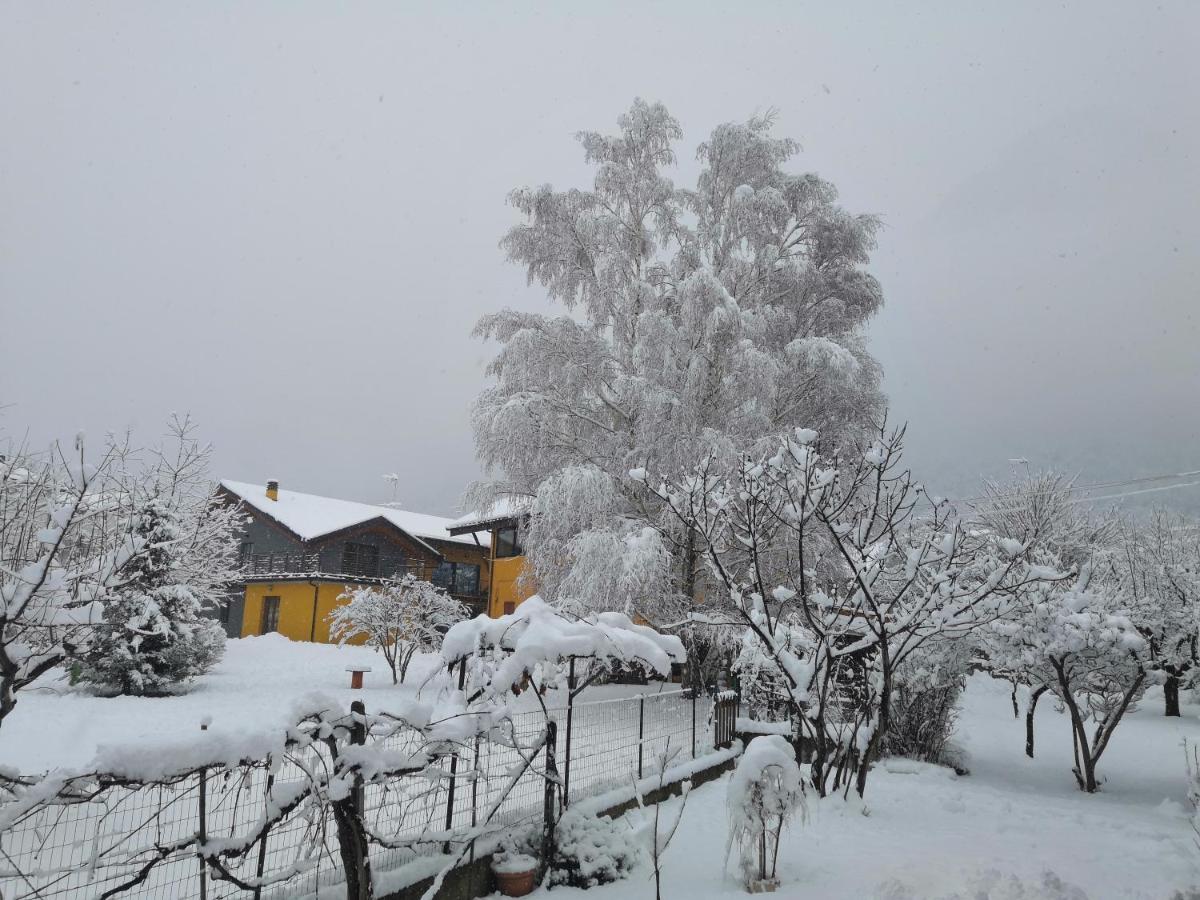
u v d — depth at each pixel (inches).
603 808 275.0
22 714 443.2
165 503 585.9
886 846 276.8
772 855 258.1
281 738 147.8
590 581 568.1
